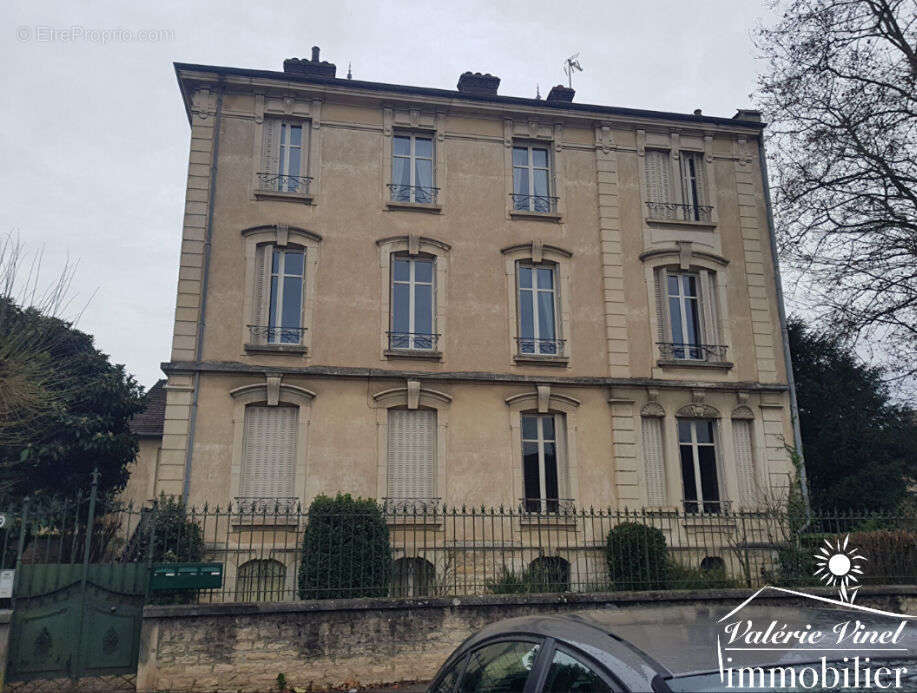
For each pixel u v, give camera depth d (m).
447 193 18.88
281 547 15.91
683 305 19.67
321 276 17.70
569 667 3.58
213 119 18.11
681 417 18.67
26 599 10.15
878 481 22.16
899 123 17.30
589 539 17.30
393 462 17.14
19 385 12.60
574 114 19.89
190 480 15.93
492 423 17.61
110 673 10.25
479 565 16.66
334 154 18.52
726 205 20.47
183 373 16.45
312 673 10.34
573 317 18.77
